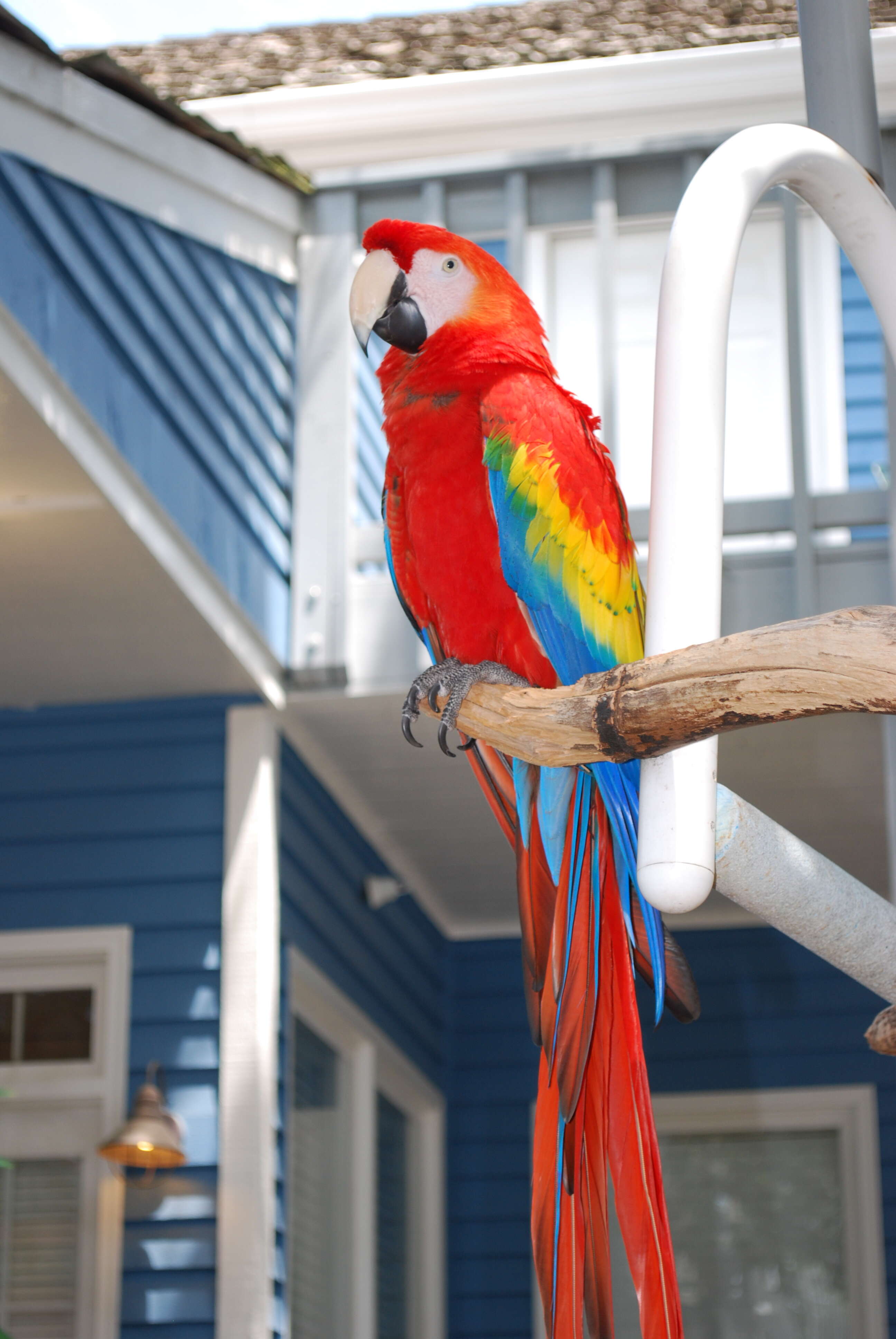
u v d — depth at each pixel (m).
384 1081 5.86
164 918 4.49
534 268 5.88
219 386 4.28
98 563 3.86
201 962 4.43
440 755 5.00
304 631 4.64
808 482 4.44
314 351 4.83
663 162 4.67
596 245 5.65
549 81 4.96
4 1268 4.30
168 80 5.39
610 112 4.98
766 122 4.95
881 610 0.95
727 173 1.01
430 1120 6.38
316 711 4.69
